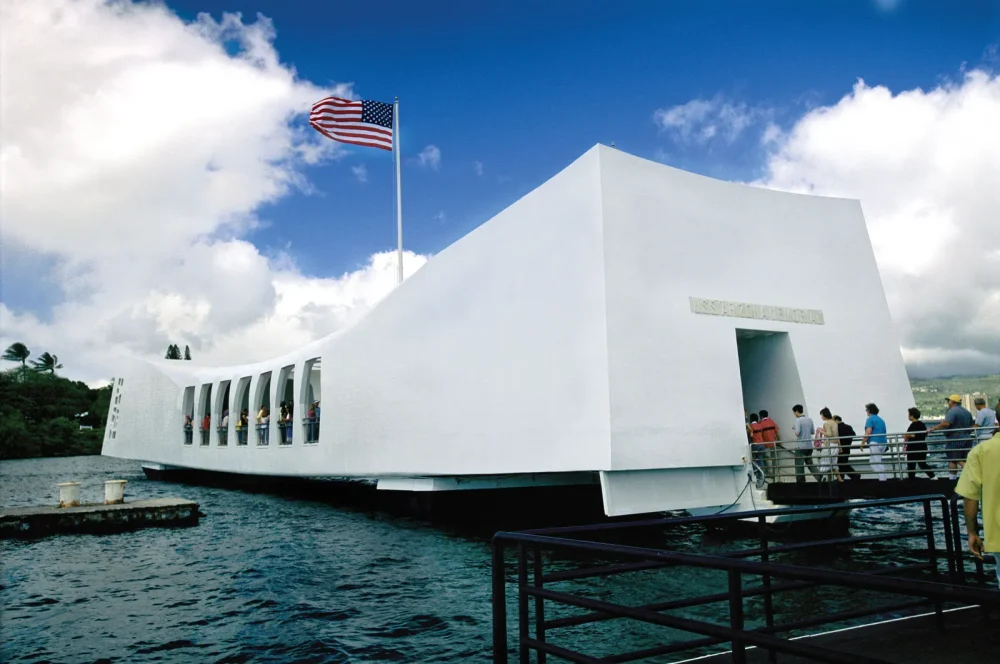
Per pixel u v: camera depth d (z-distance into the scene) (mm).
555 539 3932
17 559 14844
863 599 9164
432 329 19062
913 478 12414
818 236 18031
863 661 2412
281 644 8664
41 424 99938
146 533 18375
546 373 15188
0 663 8328
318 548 15422
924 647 4840
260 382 30328
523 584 4188
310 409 26328
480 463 16812
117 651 8664
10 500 31047
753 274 16484
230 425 31062
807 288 17391
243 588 11719
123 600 11180
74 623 9938
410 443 19375
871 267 18797
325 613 9977
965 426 13094
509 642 8336
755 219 16922
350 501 25953
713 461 14672
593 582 11109
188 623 9766
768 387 17266
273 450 27266
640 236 14766
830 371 17094
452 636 8711
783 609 8867
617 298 14109
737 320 15852
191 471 42312
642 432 13844
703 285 15539
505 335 16484
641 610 3393
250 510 23672
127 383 44844
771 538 14469
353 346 22688
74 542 17016
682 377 14648
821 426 16469
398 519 20375
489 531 17594
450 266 18672
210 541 16875
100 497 33156
